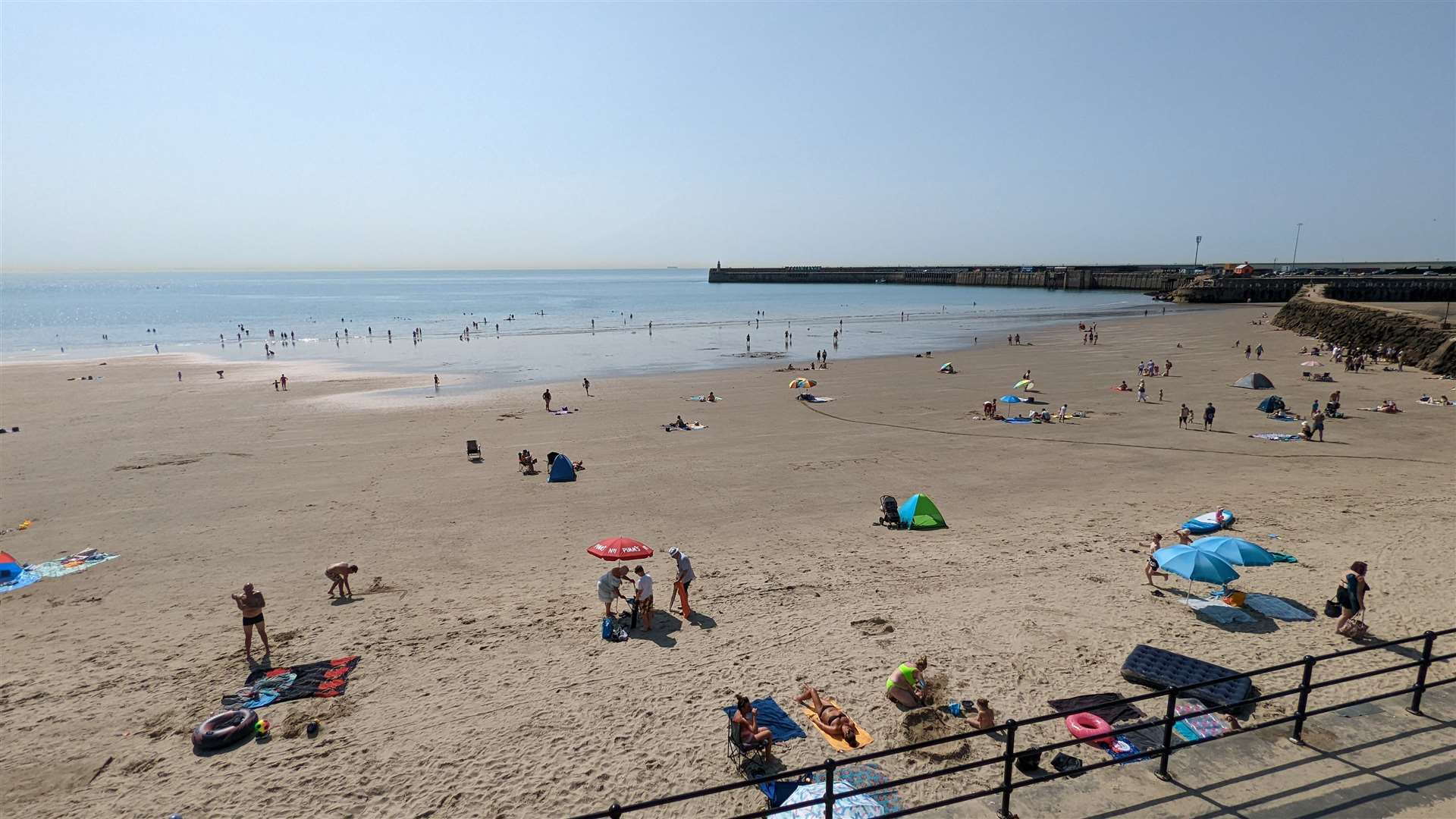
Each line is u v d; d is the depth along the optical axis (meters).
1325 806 7.49
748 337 76.44
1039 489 22.50
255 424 34.66
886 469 25.45
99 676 12.41
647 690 11.34
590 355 63.97
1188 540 15.49
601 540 18.86
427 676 12.03
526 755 9.81
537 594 15.45
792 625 13.41
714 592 15.17
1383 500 19.73
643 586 13.45
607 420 34.81
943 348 65.25
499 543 18.80
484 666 12.33
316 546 18.81
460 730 10.47
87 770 9.84
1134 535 17.94
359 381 49.12
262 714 11.05
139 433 32.75
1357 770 8.06
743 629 13.35
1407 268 156.50
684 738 10.04
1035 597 14.23
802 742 9.72
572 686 11.57
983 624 13.05
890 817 7.15
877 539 18.36
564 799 8.92
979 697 10.58
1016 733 9.66
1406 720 9.00
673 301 157.50
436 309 140.25
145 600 15.69
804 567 16.48
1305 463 24.48
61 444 30.66
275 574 16.97
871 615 13.67
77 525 20.75
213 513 21.62
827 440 30.14
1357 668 10.81
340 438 31.62
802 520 20.09
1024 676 11.12
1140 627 12.72
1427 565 14.88
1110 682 10.83
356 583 16.33
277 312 133.50
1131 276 159.12
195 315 124.44
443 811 8.80
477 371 54.00
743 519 20.28
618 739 10.09
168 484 24.73
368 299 182.50
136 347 73.81
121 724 10.93
